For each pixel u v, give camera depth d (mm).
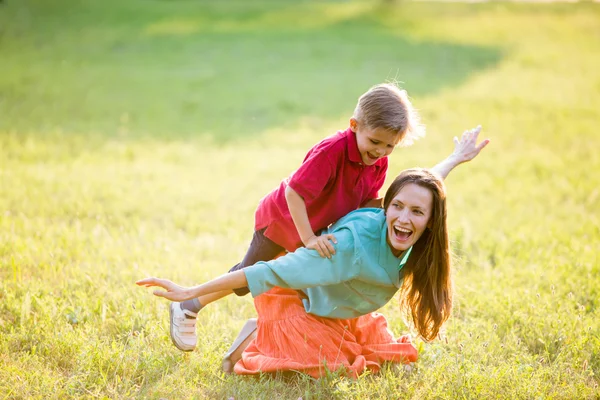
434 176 3578
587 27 25281
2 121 12070
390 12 28969
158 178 9094
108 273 5160
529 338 4340
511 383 3674
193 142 11680
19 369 3719
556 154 10711
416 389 3643
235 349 3994
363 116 3670
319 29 24781
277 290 3982
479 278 5340
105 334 4270
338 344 3859
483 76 17656
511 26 25594
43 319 4320
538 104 14555
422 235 3740
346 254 3590
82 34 22297
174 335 3990
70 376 3752
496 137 11961
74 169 9117
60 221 6750
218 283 3523
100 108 13766
